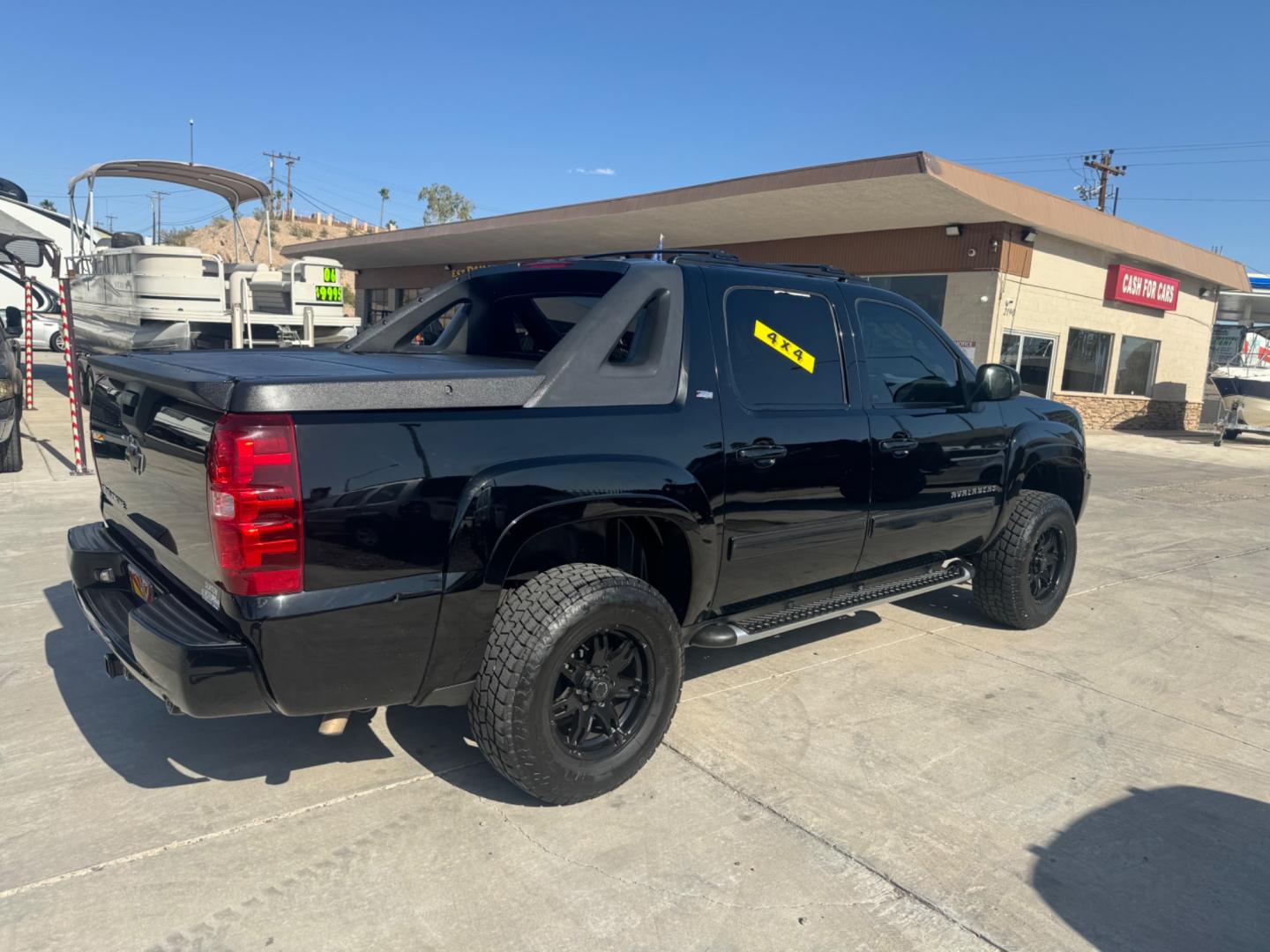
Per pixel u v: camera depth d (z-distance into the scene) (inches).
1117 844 116.2
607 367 122.6
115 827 111.3
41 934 91.4
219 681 97.1
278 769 127.3
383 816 115.9
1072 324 713.0
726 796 124.0
